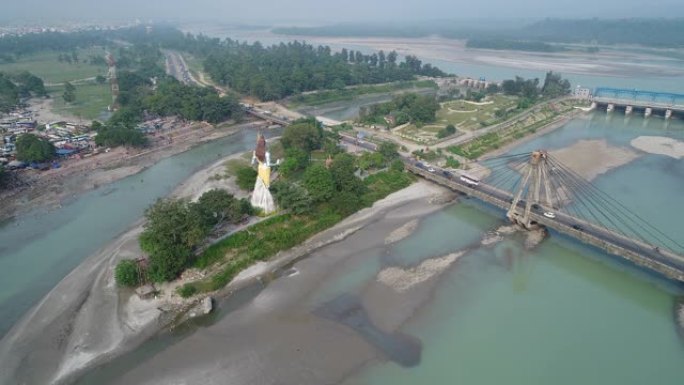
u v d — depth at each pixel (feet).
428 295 284.82
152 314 260.83
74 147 518.78
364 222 376.27
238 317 263.49
